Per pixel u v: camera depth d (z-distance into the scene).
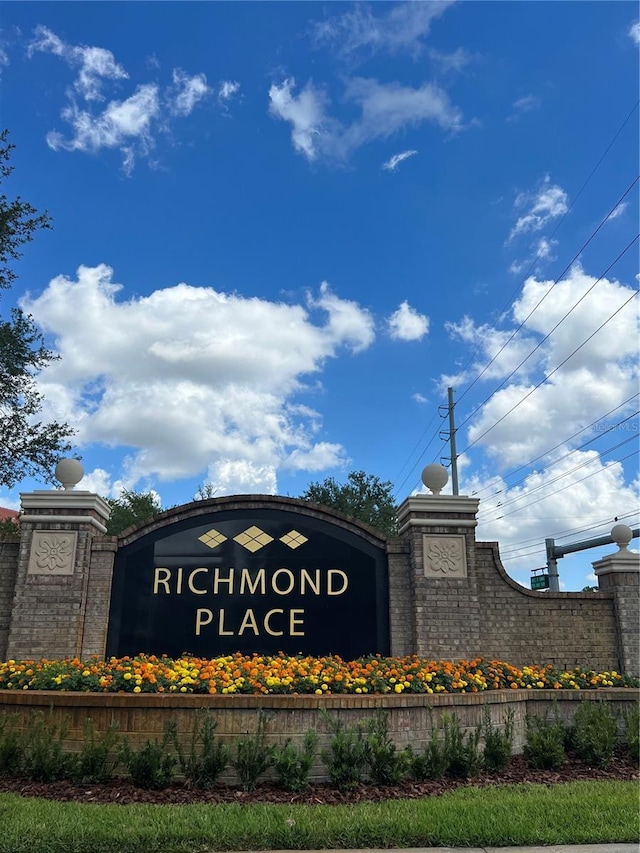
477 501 11.26
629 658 11.09
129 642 10.59
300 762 6.65
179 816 5.67
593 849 5.28
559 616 11.34
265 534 11.15
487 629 11.16
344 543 11.23
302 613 10.86
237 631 10.70
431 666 8.70
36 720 7.10
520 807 6.08
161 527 11.11
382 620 10.95
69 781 6.77
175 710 7.05
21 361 18.58
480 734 7.98
